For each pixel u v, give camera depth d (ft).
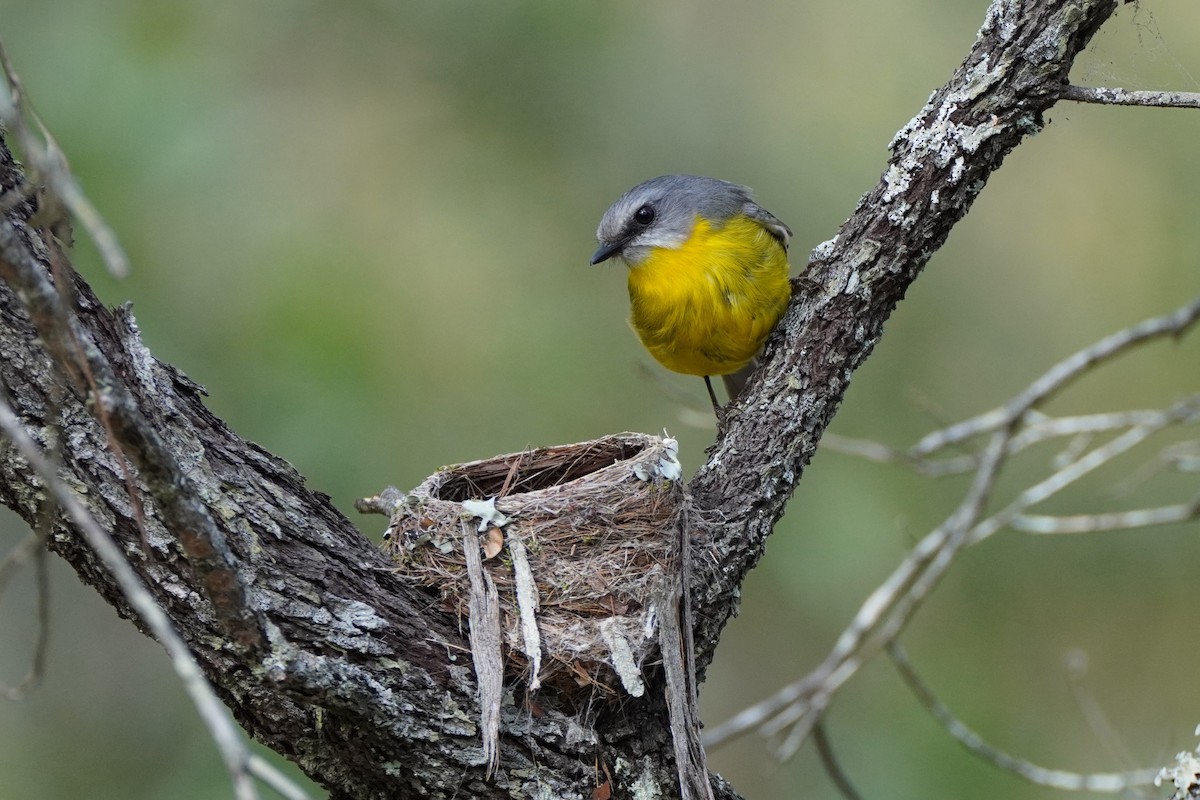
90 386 15.30
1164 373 47.29
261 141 45.06
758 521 23.25
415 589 20.68
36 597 41.86
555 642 20.20
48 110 39.78
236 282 41.37
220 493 19.07
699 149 47.98
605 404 45.42
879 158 47.70
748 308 30.25
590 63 47.65
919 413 45.60
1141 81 45.96
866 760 41.29
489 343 45.39
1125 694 44.50
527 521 21.20
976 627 45.19
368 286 43.01
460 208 47.09
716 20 49.75
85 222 11.18
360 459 39.47
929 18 49.67
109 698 41.24
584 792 19.98
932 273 48.03
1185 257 47.62
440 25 47.24
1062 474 30.91
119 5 42.11
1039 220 48.85
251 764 11.81
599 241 32.04
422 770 19.26
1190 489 45.47
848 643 30.12
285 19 46.91
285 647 17.38
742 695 44.57
